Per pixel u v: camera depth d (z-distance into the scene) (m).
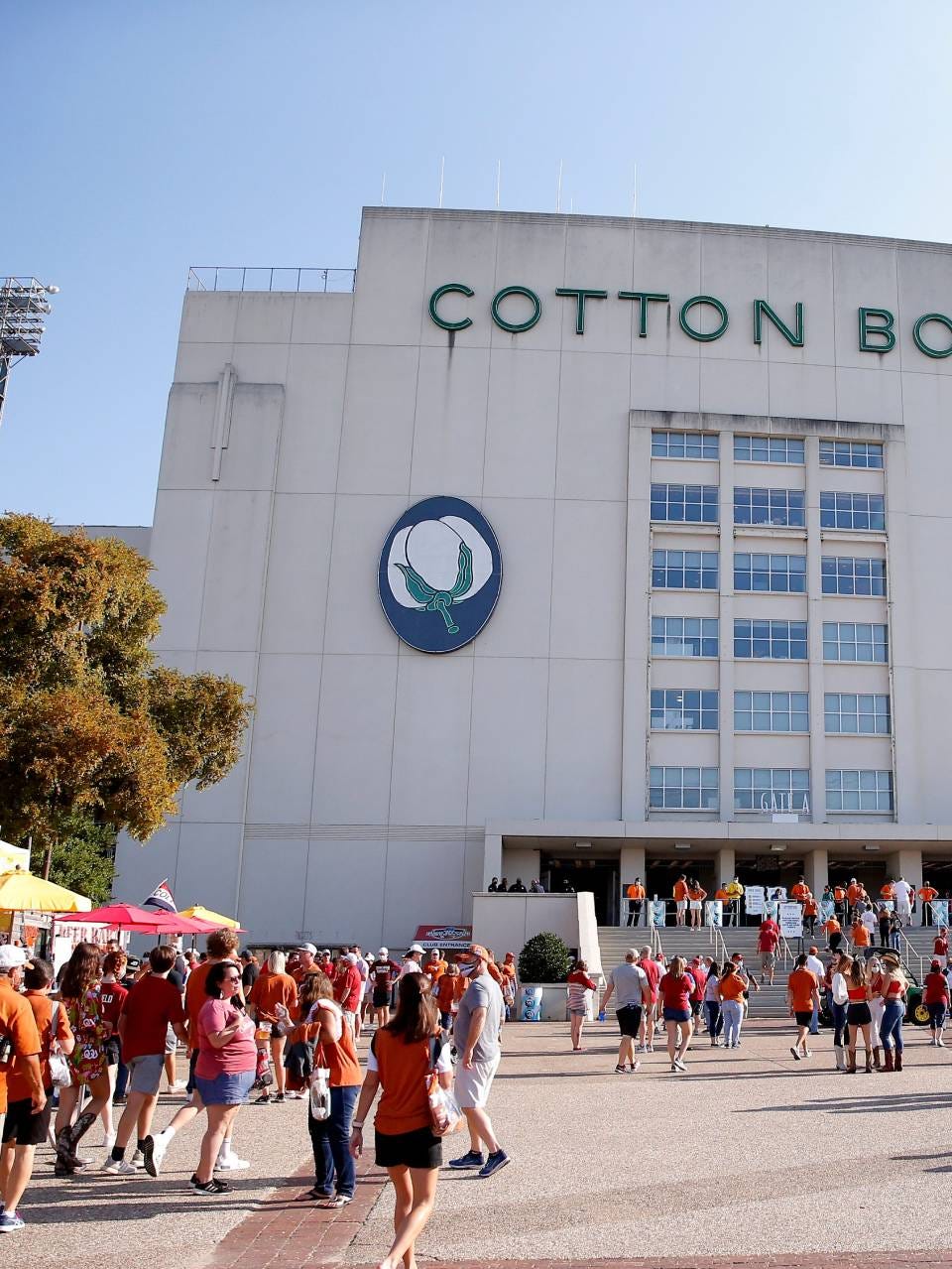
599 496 52.50
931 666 52.00
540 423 53.12
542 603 51.31
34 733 25.84
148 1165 11.15
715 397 53.78
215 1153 10.60
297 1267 8.30
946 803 50.69
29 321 68.56
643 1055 23.48
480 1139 11.66
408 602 50.94
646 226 55.44
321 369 53.66
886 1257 8.32
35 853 41.25
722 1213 9.66
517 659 50.75
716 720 50.91
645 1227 9.23
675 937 41.84
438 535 51.56
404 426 53.03
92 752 26.11
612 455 52.97
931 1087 18.11
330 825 49.19
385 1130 7.93
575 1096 17.42
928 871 56.44
